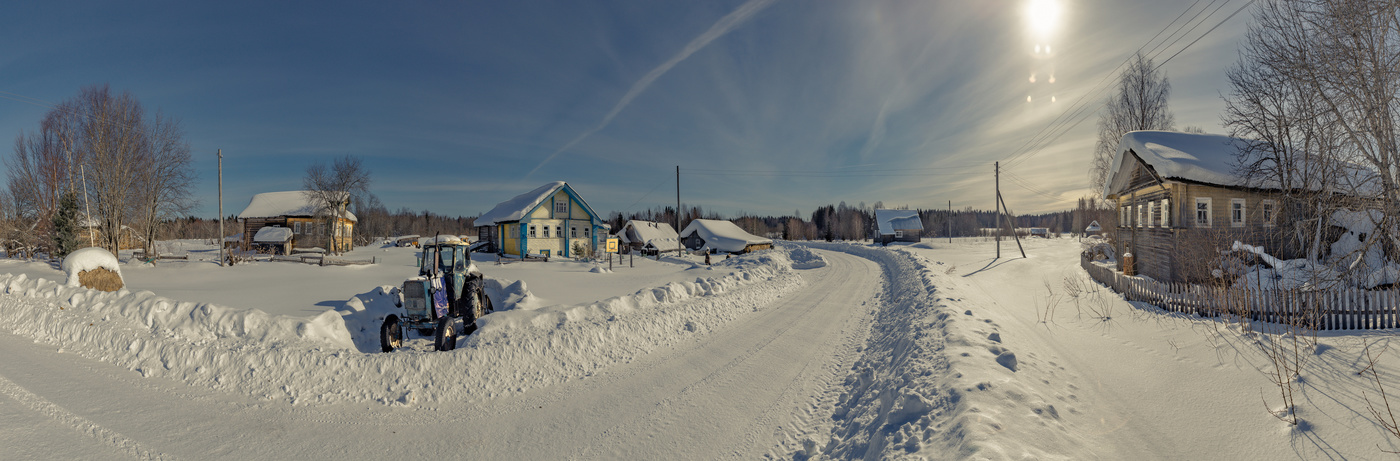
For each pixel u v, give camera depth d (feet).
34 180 98.53
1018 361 23.71
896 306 45.50
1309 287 40.09
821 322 40.37
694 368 27.78
